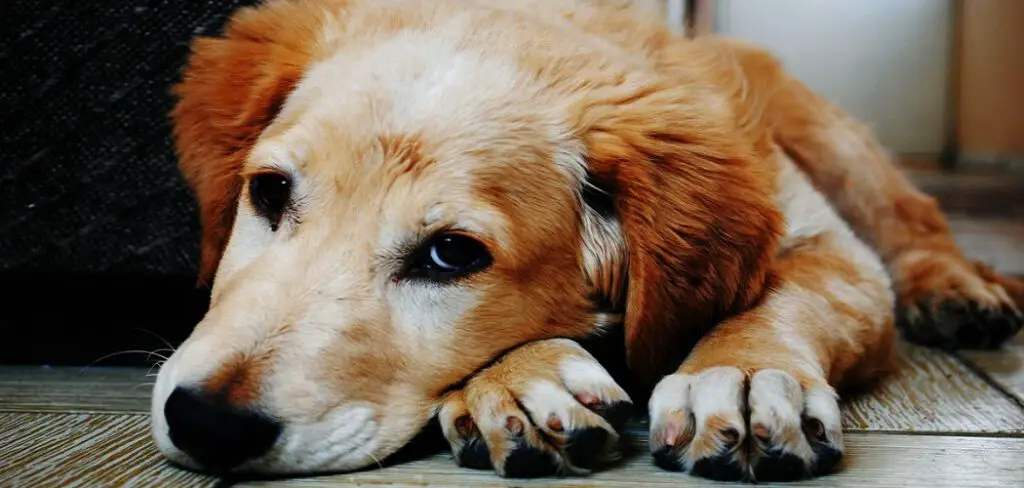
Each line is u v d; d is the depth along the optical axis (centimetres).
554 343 54
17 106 66
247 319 50
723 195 56
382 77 55
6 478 49
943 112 199
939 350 76
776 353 53
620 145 55
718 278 56
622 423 51
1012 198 182
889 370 64
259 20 61
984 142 202
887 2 182
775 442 49
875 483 50
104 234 67
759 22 168
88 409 58
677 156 56
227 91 60
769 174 61
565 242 55
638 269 55
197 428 48
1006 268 113
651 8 69
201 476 50
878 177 79
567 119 55
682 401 51
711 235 56
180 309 68
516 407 50
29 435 54
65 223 67
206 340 49
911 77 192
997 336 76
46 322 68
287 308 50
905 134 198
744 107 65
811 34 171
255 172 54
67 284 68
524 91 55
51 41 65
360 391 51
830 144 76
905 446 54
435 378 52
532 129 55
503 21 59
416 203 52
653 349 55
